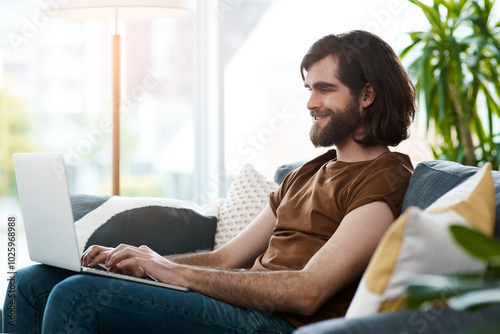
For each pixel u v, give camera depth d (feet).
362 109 5.42
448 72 9.45
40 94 12.39
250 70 12.82
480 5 9.81
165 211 6.71
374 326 3.01
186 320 4.51
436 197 4.52
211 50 12.73
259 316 4.75
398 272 3.34
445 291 2.53
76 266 4.79
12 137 12.34
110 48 12.57
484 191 3.92
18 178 5.33
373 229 4.70
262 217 5.98
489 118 9.68
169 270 4.86
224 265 5.79
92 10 8.86
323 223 5.16
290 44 12.85
